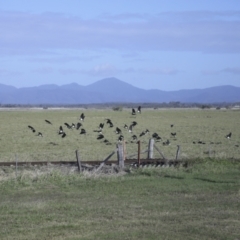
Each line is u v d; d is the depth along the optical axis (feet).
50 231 59.88
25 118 529.86
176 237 56.80
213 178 101.71
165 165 117.39
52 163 122.93
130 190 88.33
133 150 176.14
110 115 612.29
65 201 79.00
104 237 56.80
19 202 78.54
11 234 58.49
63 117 552.00
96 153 169.48
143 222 64.18
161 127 364.17
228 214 69.00
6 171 111.75
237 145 207.92
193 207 73.82
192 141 232.32
